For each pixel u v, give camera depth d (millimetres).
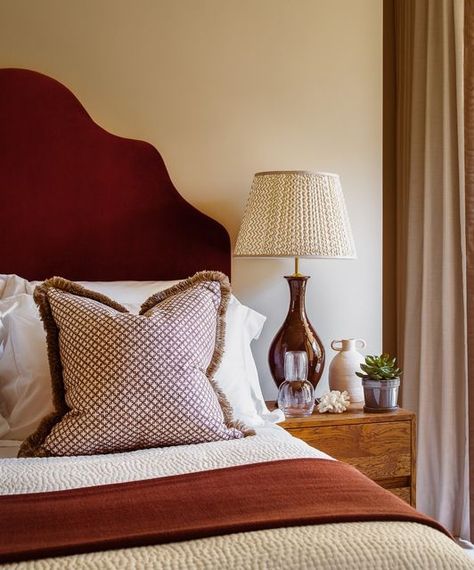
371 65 3240
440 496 3189
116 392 1922
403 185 3496
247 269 3080
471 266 2953
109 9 2922
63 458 1848
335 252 2666
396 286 3580
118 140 2904
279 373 2818
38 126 2814
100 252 2887
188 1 3004
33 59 2852
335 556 1256
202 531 1289
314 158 3162
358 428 2621
